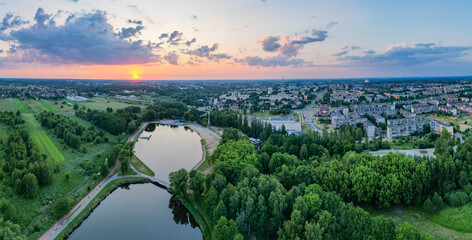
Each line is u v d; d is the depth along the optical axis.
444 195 125.75
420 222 117.12
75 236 126.12
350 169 138.62
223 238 103.00
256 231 118.00
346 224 98.56
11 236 98.31
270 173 165.62
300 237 98.88
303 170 140.50
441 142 184.12
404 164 137.50
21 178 147.62
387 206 123.50
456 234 107.06
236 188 129.12
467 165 137.38
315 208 108.31
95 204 149.62
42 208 136.12
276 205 110.50
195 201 148.38
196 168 199.75
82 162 192.00
